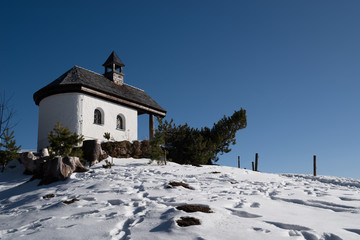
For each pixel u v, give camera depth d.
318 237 3.68
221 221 4.31
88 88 17.23
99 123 18.03
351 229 3.99
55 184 9.84
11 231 4.64
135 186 8.02
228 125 19.39
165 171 11.32
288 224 4.17
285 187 8.47
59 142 12.11
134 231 4.02
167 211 4.86
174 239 3.64
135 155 15.95
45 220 5.04
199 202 5.48
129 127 19.50
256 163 19.47
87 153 13.20
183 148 17.70
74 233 4.10
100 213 5.14
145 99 21.67
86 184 8.86
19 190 10.00
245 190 7.56
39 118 18.16
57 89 16.88
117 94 18.72
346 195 6.93
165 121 18.09
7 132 14.20
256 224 4.18
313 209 5.44
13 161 14.85
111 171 11.15
